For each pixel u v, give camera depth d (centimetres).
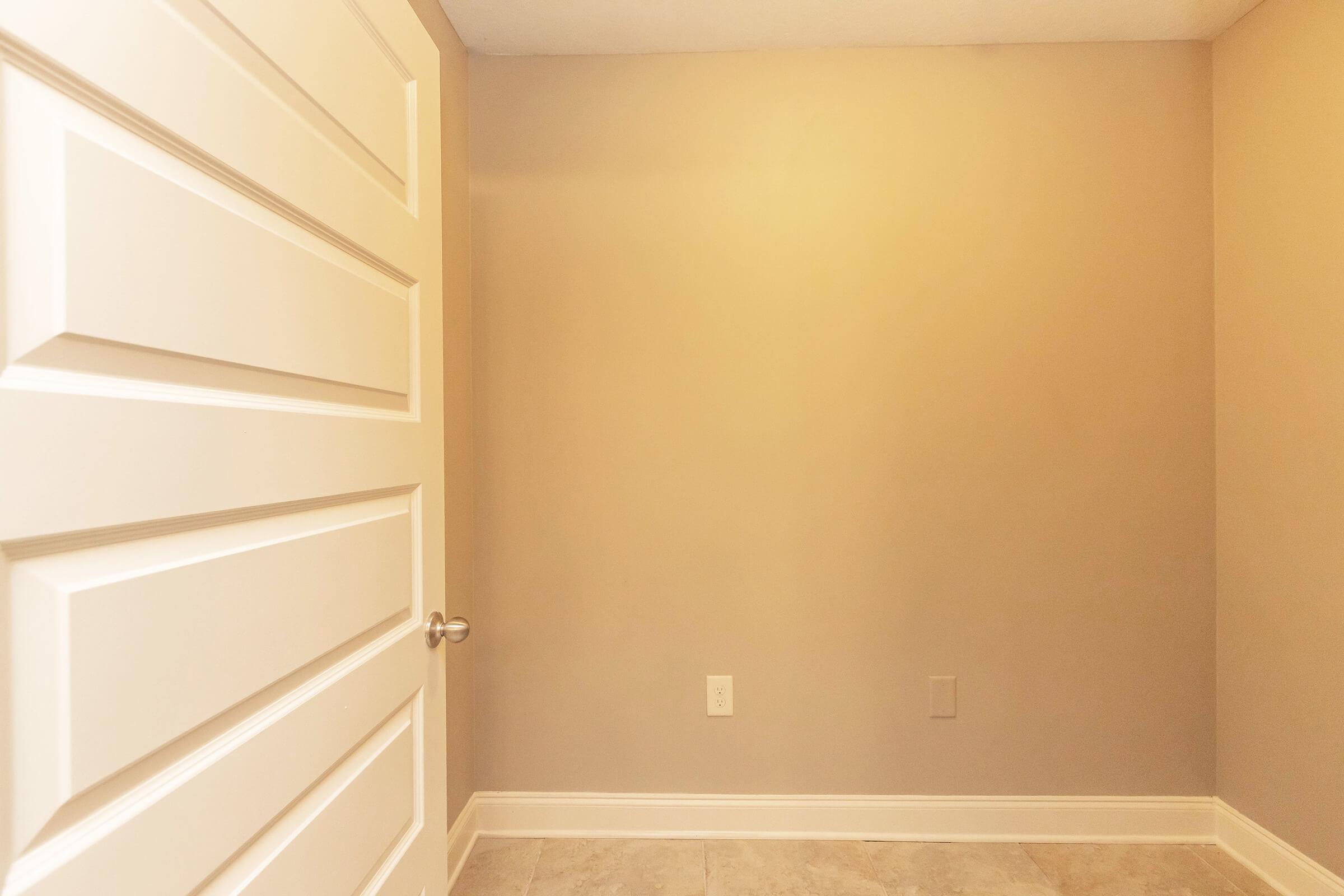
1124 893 170
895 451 196
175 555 53
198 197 55
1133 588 195
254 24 61
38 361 42
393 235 91
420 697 100
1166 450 195
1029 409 195
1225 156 190
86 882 44
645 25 186
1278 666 174
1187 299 195
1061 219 195
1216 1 178
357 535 81
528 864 183
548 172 198
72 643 43
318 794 73
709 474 198
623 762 197
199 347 55
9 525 39
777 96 197
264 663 62
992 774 195
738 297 198
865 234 197
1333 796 160
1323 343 162
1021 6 179
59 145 43
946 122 196
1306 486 166
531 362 198
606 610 198
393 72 92
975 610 195
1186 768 195
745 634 197
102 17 46
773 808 195
